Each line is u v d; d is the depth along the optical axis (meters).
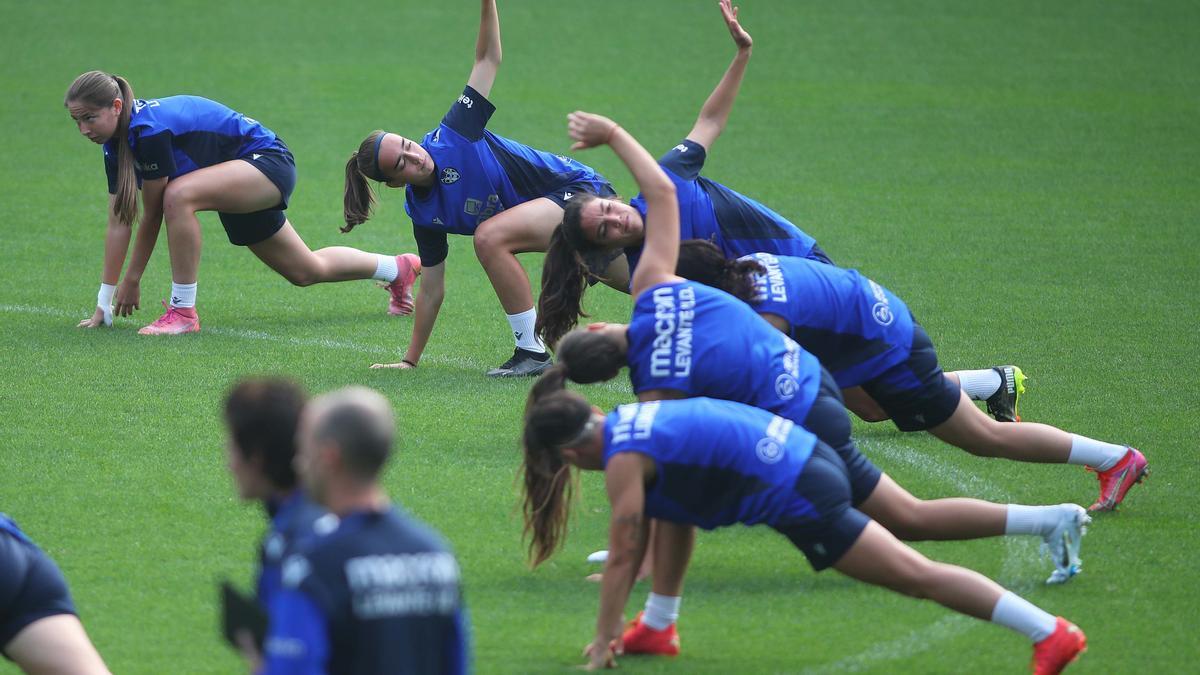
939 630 17.94
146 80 61.47
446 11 79.31
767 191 47.28
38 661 15.27
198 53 67.44
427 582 11.28
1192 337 31.98
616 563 16.30
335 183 48.06
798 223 43.25
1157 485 23.02
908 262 39.00
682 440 16.33
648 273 19.30
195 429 25.27
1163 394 27.86
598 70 65.88
